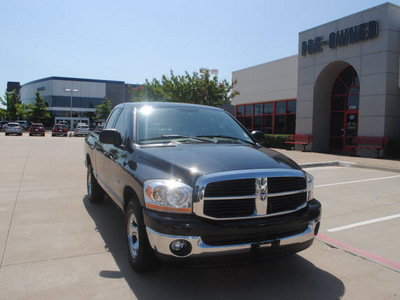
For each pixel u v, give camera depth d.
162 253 2.97
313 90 17.72
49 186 7.83
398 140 13.73
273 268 3.79
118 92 68.81
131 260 3.58
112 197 4.53
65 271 3.54
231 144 4.09
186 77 18.98
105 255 3.97
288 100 21.56
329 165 12.51
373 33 14.63
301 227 3.32
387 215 5.92
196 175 3.04
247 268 3.78
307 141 17.91
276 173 3.20
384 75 14.36
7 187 7.64
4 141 24.84
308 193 3.53
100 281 3.35
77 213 5.65
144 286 3.28
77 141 26.59
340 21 16.19
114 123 5.24
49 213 5.62
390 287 3.38
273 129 22.80
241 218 3.05
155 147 3.84
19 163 11.82
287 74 21.36
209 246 2.89
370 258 4.08
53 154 15.27
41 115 60.84
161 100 25.41
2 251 4.00
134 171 3.52
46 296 3.04
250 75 24.48
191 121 4.59
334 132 18.17
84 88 66.19
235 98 25.98
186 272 3.61
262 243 3.03
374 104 14.80
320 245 4.49
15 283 3.25
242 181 3.07
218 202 3.00
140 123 4.26
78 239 4.46
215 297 3.13
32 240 4.38
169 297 3.10
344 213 6.02
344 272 3.71
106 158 4.88
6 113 66.44
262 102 23.77
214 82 18.84
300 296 3.19
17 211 5.69
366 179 9.48
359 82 15.75
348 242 4.63
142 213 3.25
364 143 15.00
